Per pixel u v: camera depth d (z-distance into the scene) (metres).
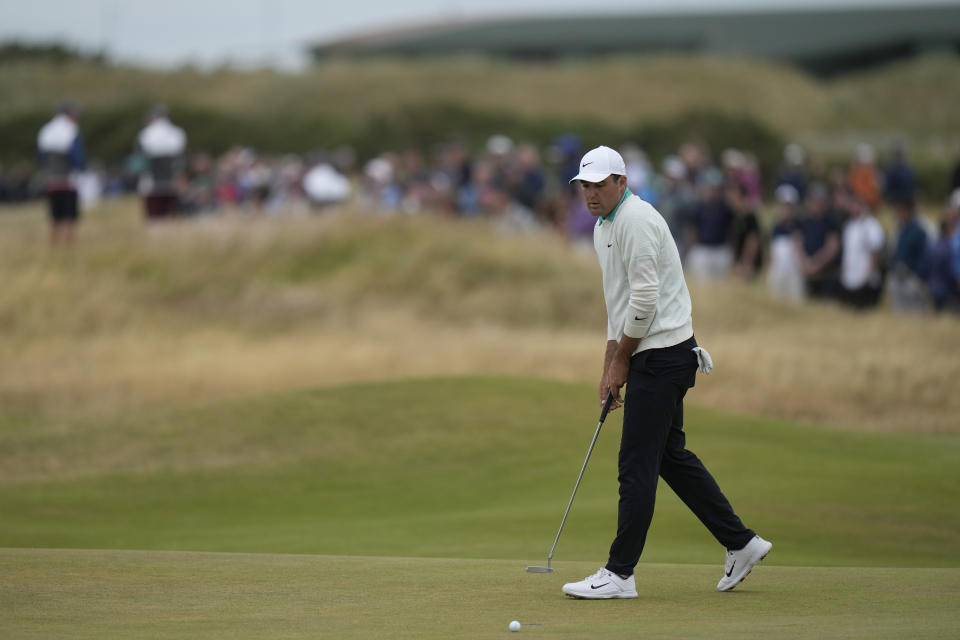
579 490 35.12
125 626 16.11
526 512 31.86
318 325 70.56
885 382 54.88
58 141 75.31
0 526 31.23
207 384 56.03
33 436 43.16
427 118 193.00
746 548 19.72
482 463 38.78
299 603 18.16
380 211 85.38
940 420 50.78
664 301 19.75
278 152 184.12
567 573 21.55
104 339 64.38
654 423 19.53
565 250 81.44
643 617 17.16
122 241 78.12
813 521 29.75
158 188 82.81
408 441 41.50
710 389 54.69
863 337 61.66
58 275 71.31
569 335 69.06
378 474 37.66
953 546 27.53
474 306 73.75
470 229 83.19
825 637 15.14
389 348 63.28
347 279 76.62
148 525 31.53
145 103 192.38
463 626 16.30
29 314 66.31
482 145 184.38
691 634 15.55
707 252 73.56
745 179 79.38
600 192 19.66
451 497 34.66
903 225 66.81
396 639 15.27
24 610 17.30
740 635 15.39
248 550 27.03
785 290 73.81
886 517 30.23
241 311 72.12
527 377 51.50
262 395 48.09
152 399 53.59
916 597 18.92
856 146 197.25
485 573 21.47
